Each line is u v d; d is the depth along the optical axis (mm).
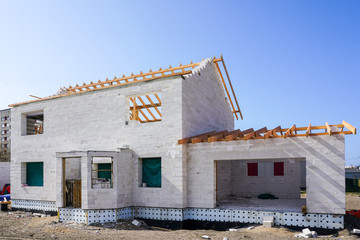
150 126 15844
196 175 15047
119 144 16625
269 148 13719
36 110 19859
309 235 11523
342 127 13086
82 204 14461
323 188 12492
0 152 61188
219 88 20766
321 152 12680
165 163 15234
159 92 16172
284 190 20844
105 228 13609
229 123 22562
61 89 20859
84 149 17656
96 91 17641
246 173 22000
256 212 13695
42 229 13445
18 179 19844
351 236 11188
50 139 18922
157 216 15141
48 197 18344
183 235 12242
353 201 23219
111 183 15336
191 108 16234
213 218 14477
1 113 71250
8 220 16172
